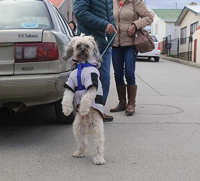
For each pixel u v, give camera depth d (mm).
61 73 3934
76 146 3975
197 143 4105
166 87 8812
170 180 3039
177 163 3449
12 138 4293
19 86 3668
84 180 3025
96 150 3516
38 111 5824
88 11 4598
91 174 3162
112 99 7086
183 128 4789
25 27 4160
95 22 4527
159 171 3240
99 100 3398
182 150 3850
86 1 4559
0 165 3381
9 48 3713
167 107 6262
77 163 3443
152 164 3420
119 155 3676
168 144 4062
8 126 4875
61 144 4051
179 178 3080
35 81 3695
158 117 5453
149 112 5820
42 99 3889
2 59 3705
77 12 4570
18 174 3156
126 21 5527
